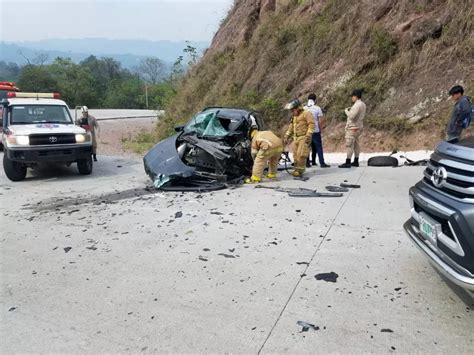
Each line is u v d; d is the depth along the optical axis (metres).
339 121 12.42
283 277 3.93
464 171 2.97
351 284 3.76
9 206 6.96
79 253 4.69
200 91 19.38
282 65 15.49
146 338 3.02
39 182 9.23
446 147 3.35
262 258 4.39
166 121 19.88
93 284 3.90
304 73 14.44
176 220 5.81
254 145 7.97
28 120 10.14
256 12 19.08
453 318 3.18
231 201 6.75
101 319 3.29
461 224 2.84
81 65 90.69
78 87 73.88
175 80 24.12
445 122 10.27
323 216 5.77
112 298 3.62
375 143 11.30
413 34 12.07
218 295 3.62
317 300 3.49
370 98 12.17
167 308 3.42
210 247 4.75
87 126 11.94
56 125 9.90
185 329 3.12
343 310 3.32
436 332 3.00
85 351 2.89
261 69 16.02
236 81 17.03
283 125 13.84
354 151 9.36
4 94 18.31
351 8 14.23
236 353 2.82
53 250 4.81
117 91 78.12
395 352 2.78
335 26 14.21
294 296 3.56
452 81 10.81
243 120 8.31
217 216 5.93
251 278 3.93
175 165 7.92
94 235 5.28
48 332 3.13
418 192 3.53
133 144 18.19
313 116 8.60
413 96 11.38
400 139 11.01
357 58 13.05
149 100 63.34
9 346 2.97
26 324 3.26
